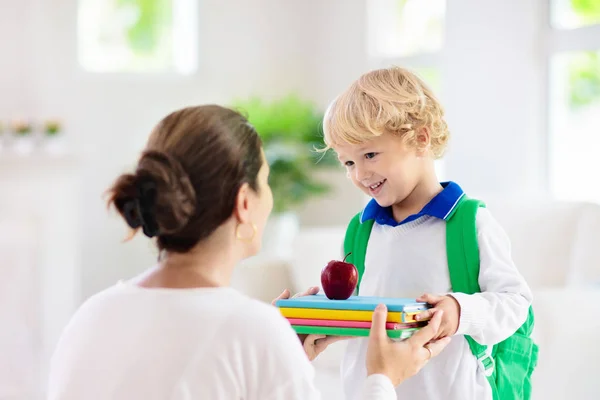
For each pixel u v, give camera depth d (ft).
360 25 16.11
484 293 4.84
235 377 3.58
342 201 16.81
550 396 8.22
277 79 17.80
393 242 5.34
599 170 11.73
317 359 9.70
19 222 14.51
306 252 11.03
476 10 12.89
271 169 14.97
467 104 13.09
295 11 17.78
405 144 5.11
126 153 17.03
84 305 4.01
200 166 3.75
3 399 14.12
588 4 11.84
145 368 3.60
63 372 3.85
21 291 14.53
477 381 5.03
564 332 8.31
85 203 16.74
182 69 17.48
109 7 16.98
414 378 5.07
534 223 10.63
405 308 4.36
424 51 14.62
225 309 3.69
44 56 16.35
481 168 12.89
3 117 16.10
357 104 5.09
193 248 3.86
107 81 16.89
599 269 9.90
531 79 12.34
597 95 11.68
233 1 17.54
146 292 3.80
